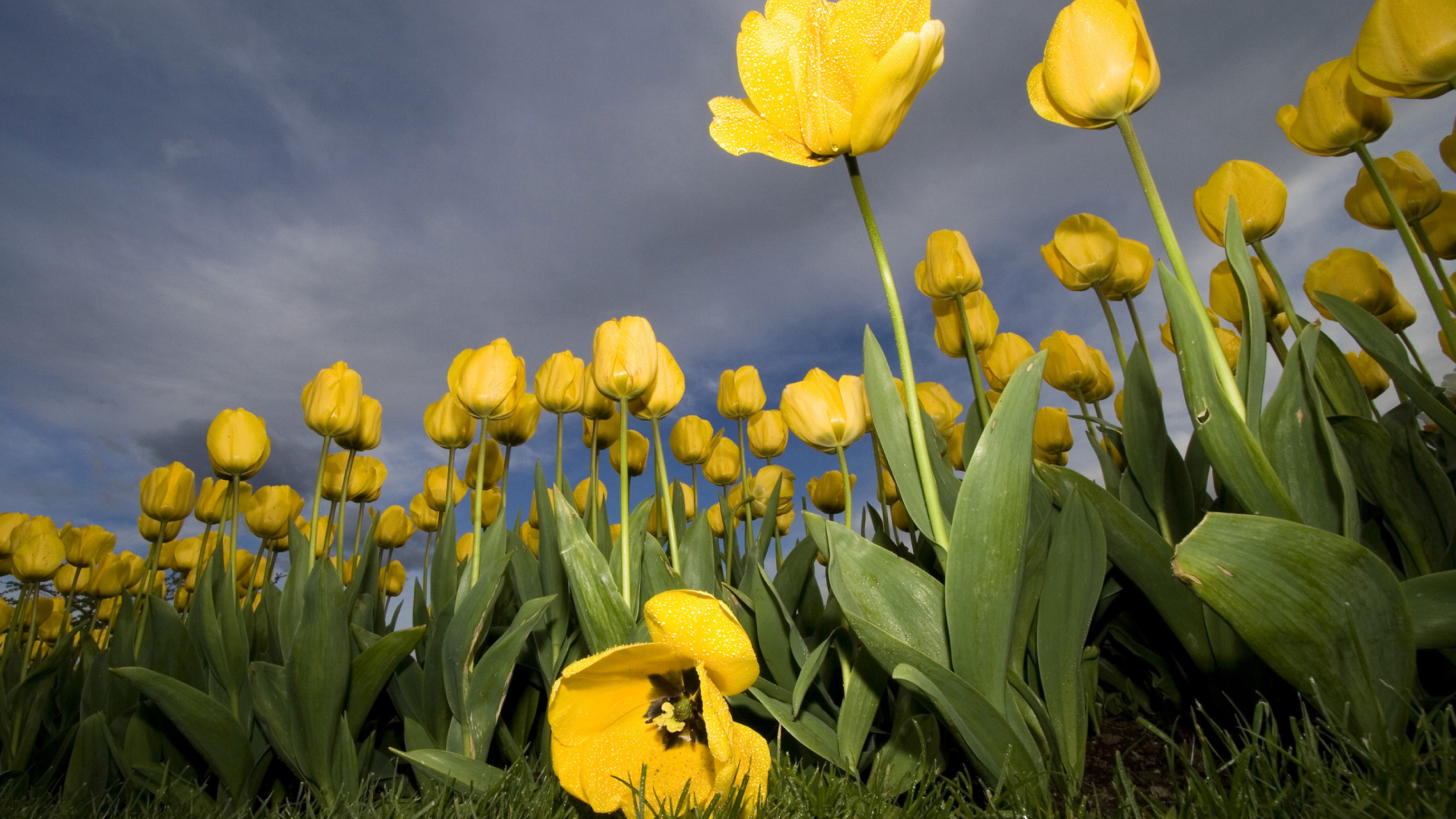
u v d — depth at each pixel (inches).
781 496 39.1
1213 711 18.5
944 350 25.9
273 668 21.5
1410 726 14.7
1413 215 23.2
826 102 15.6
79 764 24.9
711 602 14.2
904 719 17.1
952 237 21.6
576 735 14.8
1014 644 16.4
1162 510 20.6
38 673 28.5
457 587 24.5
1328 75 19.2
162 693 21.0
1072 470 18.9
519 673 25.3
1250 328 15.1
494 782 19.3
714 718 12.5
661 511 33.0
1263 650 13.1
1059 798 15.7
